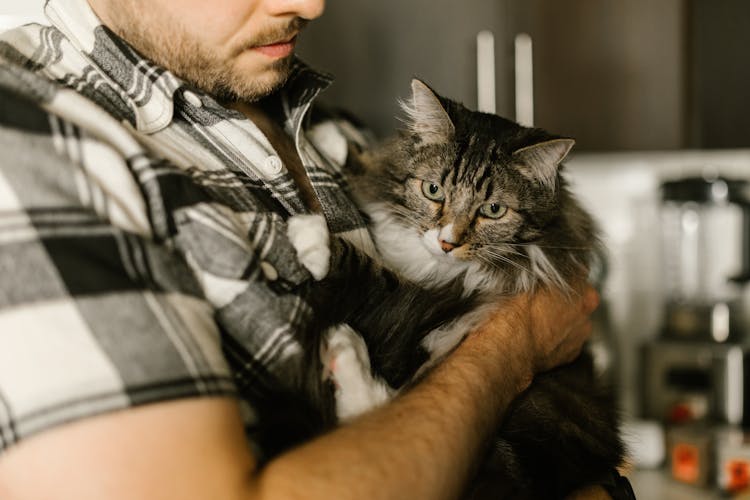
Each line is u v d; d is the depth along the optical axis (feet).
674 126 8.01
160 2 3.24
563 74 8.13
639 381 9.05
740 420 7.91
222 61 3.40
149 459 2.10
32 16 5.08
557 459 3.71
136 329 2.22
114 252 2.31
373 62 8.23
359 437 2.41
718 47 7.84
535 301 3.97
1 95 2.36
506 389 3.17
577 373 4.32
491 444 3.15
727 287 9.10
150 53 3.34
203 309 2.52
